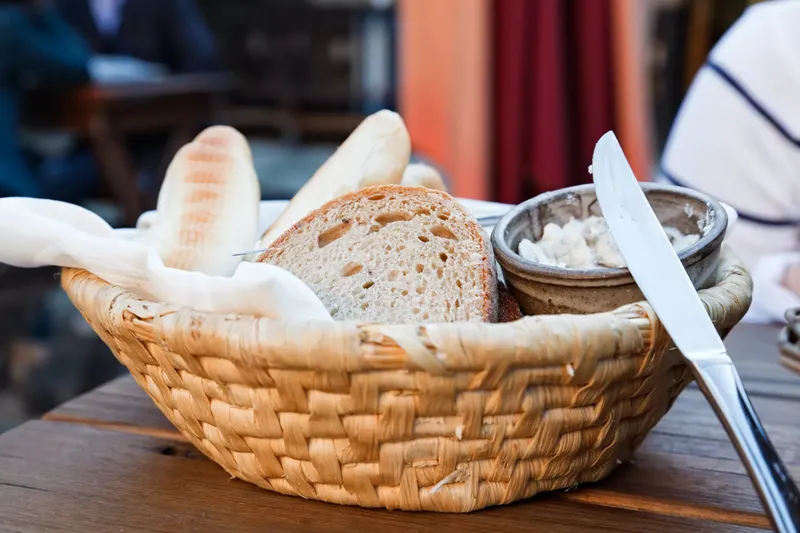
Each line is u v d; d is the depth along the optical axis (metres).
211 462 0.51
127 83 2.48
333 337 0.37
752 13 1.27
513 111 1.26
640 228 0.43
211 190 0.56
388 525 0.42
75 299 0.48
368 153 0.57
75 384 1.92
